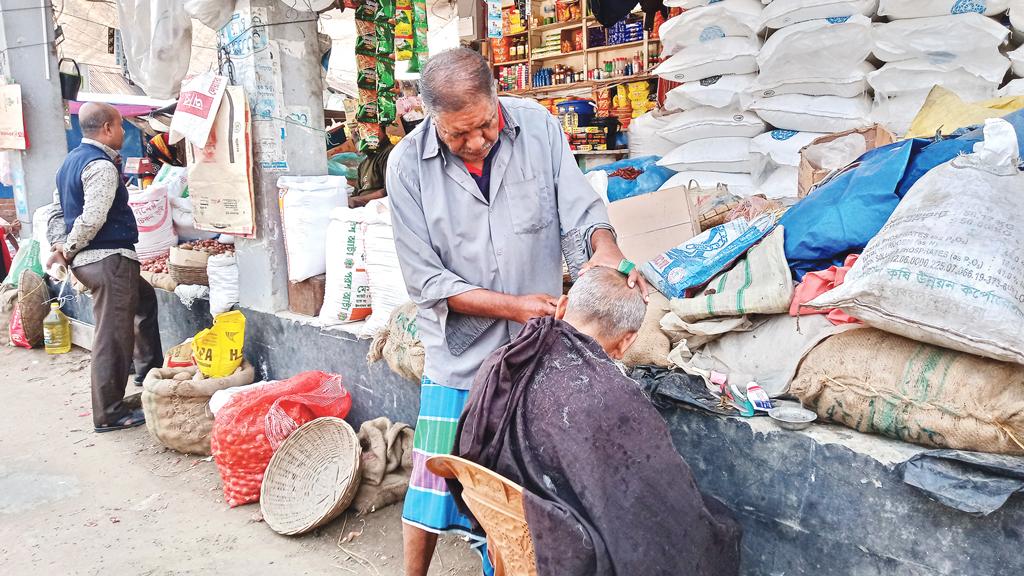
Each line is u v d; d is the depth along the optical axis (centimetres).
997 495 159
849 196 226
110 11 808
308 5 393
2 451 392
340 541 288
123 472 362
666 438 146
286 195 387
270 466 314
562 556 133
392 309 332
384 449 318
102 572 271
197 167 411
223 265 439
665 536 141
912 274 169
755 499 210
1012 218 166
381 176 467
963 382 173
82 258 396
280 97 400
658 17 705
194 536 296
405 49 435
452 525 219
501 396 153
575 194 207
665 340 253
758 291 227
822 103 359
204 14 387
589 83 782
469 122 174
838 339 204
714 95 392
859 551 189
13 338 626
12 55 645
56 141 678
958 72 328
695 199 356
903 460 178
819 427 201
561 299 179
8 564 278
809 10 343
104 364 410
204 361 384
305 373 353
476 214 204
